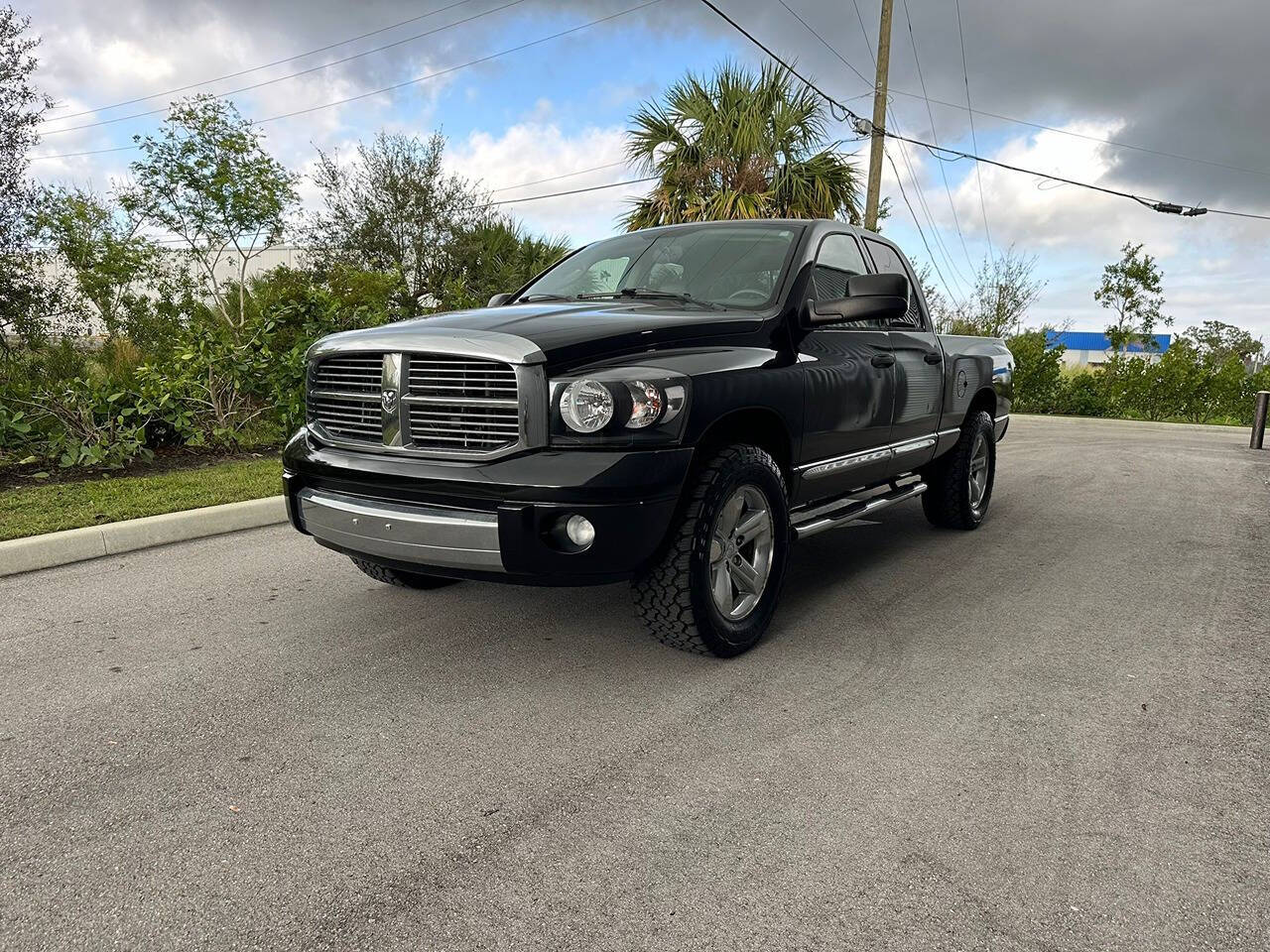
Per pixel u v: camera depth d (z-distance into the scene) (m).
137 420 7.63
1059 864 2.13
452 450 3.04
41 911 1.93
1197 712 3.04
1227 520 6.59
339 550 3.42
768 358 3.56
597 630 3.81
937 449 5.38
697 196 15.91
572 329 3.10
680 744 2.76
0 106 11.63
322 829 2.27
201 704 3.05
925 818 2.33
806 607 4.21
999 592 4.50
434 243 21.55
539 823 2.30
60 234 14.03
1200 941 1.86
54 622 3.92
